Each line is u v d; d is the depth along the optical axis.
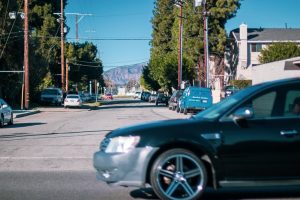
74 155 14.75
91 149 16.31
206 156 7.86
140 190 9.24
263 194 8.83
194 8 70.31
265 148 7.79
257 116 7.96
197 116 8.55
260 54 72.12
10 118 28.61
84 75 111.00
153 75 84.31
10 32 50.62
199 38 70.62
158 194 7.81
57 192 9.14
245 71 74.62
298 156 7.84
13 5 51.38
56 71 84.81
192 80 76.62
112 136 8.01
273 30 79.12
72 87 101.25
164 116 37.88
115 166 7.77
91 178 10.69
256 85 8.47
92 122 30.59
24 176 11.01
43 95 60.75
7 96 52.62
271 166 7.82
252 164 7.79
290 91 8.09
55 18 79.56
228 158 7.76
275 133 7.82
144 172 7.72
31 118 36.47
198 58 72.50
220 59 77.06
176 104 46.88
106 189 9.38
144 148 7.71
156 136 7.75
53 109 52.09
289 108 8.03
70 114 42.62
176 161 7.82
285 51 67.50
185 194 7.88
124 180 7.77
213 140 7.75
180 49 62.06
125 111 47.59
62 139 19.75
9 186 9.77
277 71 43.09
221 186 7.80
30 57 56.59
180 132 7.76
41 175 11.14
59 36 81.88
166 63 76.44
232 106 7.99
